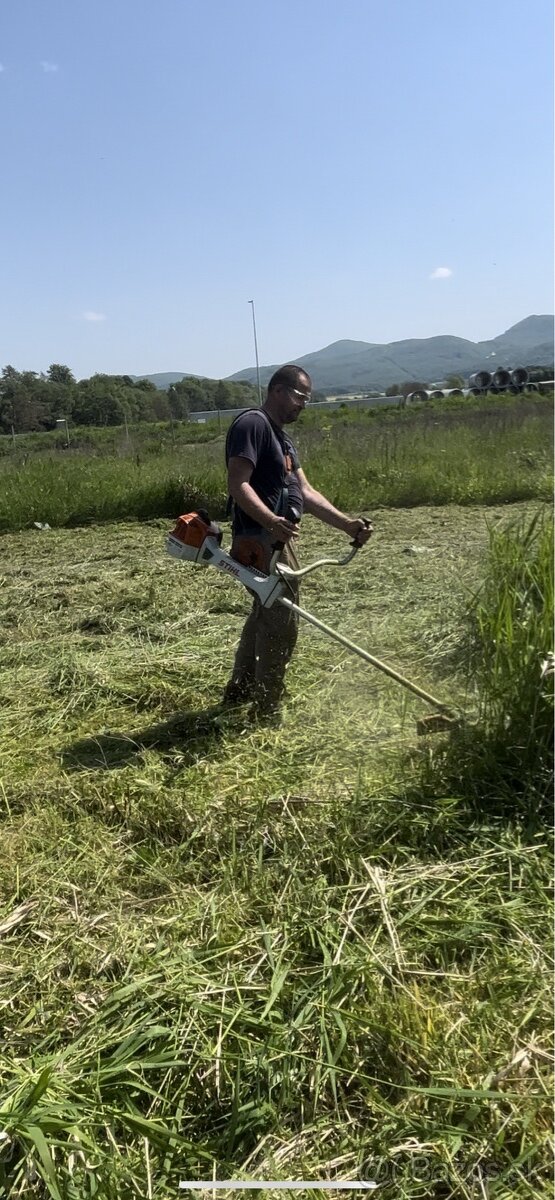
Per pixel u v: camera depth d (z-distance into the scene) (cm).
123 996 198
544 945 211
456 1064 178
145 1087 174
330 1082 178
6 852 268
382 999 195
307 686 394
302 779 298
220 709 369
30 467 1274
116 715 377
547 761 282
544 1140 162
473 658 376
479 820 264
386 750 311
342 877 244
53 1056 182
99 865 259
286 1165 162
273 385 353
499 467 1129
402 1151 163
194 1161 163
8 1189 157
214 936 219
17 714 378
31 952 220
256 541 345
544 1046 183
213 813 279
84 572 676
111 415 3716
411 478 1078
